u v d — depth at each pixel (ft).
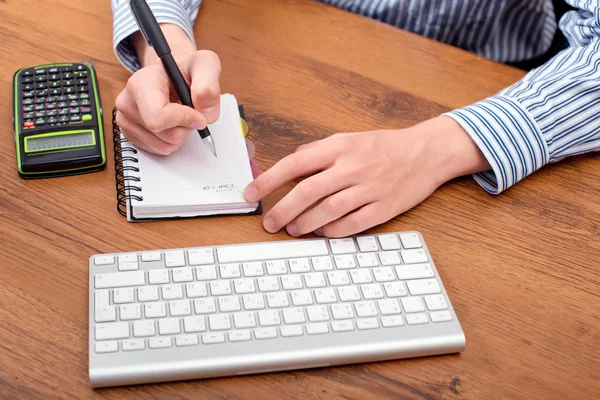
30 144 2.13
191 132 2.31
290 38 2.91
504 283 2.04
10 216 1.99
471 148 2.36
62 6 2.87
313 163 2.16
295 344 1.73
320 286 1.89
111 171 2.19
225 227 2.07
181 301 1.78
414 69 2.87
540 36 3.62
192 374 1.64
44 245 1.92
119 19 2.57
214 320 1.74
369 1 3.62
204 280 1.85
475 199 2.33
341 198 2.06
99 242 1.96
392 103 2.68
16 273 1.83
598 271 2.13
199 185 2.12
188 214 2.08
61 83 2.34
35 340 1.68
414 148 2.29
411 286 1.94
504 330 1.90
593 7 2.83
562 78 2.53
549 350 1.86
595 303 2.02
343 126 2.53
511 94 2.58
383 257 2.01
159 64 2.20
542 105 2.44
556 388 1.77
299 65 2.78
